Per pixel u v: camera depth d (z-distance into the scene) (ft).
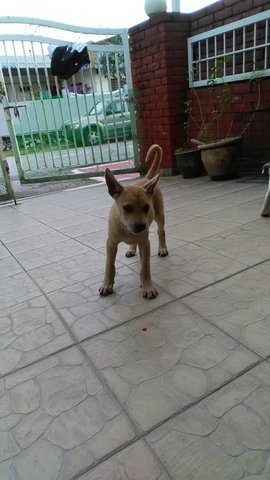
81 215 7.45
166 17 9.35
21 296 4.04
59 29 9.76
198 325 3.10
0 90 10.02
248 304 3.33
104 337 3.10
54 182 11.95
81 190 10.39
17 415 2.36
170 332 3.05
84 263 4.79
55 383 2.61
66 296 3.92
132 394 2.43
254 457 1.91
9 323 3.49
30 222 7.34
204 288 3.72
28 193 10.62
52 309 3.67
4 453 2.10
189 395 2.37
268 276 3.80
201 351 2.77
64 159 14.67
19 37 9.62
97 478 1.89
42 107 10.82
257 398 2.28
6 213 8.45
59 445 2.11
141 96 10.91
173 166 10.63
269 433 2.03
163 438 2.07
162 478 1.85
